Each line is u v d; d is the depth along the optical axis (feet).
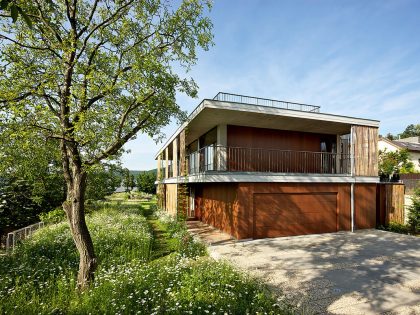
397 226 36.58
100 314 12.82
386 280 17.72
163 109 20.61
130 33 19.47
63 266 19.85
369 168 35.86
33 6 15.65
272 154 38.34
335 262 21.63
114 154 19.58
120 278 16.47
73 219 17.21
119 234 28.37
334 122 34.19
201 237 31.45
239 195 29.17
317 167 41.06
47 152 21.29
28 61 17.10
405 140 116.26
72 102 16.05
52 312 13.08
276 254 23.99
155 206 71.36
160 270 17.87
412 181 54.34
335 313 13.33
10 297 14.42
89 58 17.65
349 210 34.86
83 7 18.92
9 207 38.06
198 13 20.03
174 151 43.37
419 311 13.56
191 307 13.05
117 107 18.76
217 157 35.32
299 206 32.19
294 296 15.19
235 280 16.43
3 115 14.43
